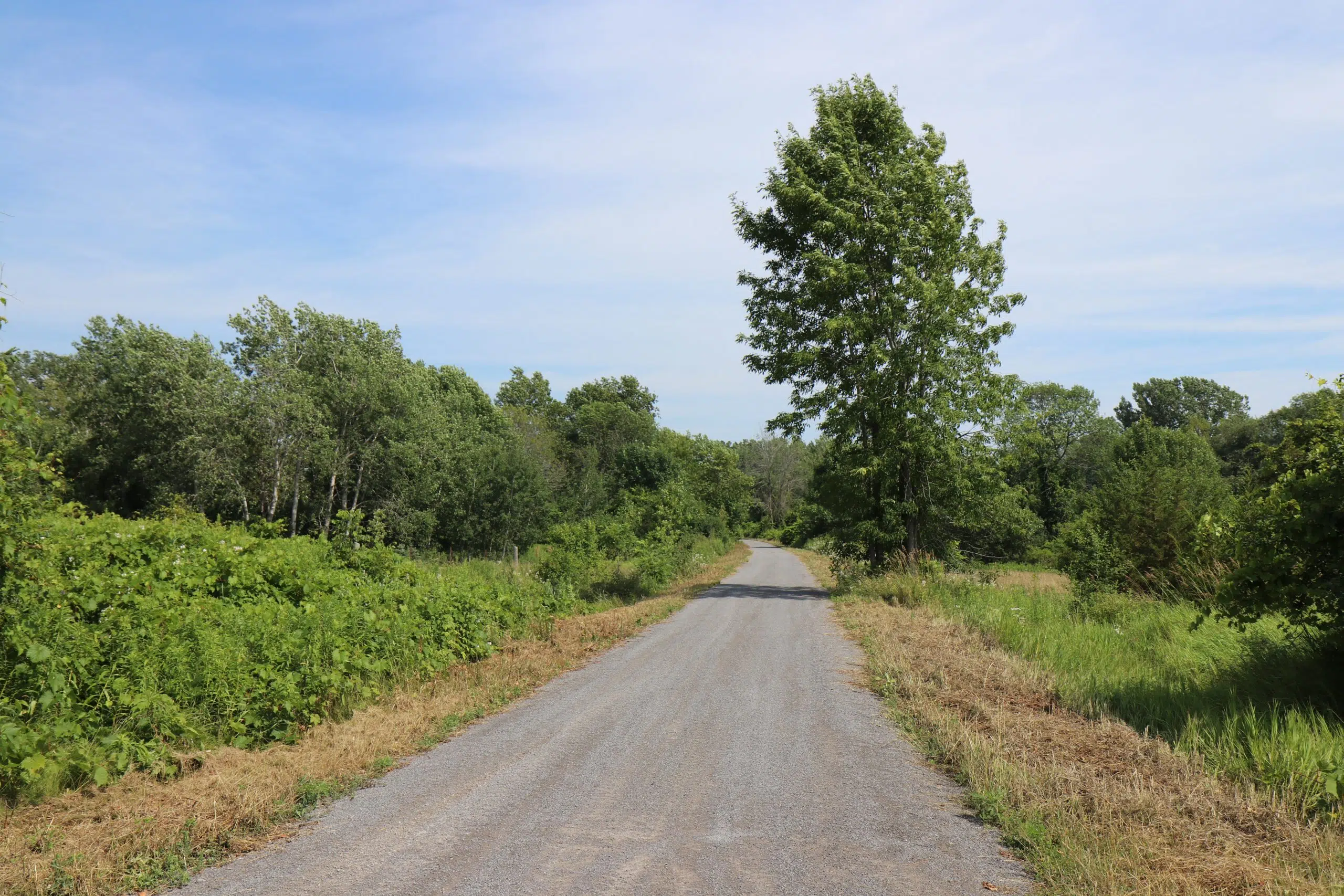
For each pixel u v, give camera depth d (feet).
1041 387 241.14
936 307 81.30
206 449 143.64
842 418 85.46
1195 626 30.01
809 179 86.28
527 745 24.12
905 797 19.24
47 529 27.35
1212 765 21.04
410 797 19.38
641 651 41.73
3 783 18.48
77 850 15.61
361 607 33.86
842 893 13.92
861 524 85.92
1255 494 30.71
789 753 22.99
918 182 83.76
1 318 20.66
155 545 37.09
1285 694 28.14
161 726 22.31
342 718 27.17
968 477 86.48
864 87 89.35
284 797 18.99
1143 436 167.53
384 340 171.32
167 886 14.47
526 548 153.07
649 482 246.88
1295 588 26.86
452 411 194.08
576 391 353.51
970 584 71.20
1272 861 15.34
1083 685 30.55
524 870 14.90
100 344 164.04
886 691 30.99
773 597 75.61
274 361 151.74
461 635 38.91
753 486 321.32
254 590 34.12
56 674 20.72
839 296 85.10
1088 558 63.41
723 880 14.44
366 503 161.68
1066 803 18.15
